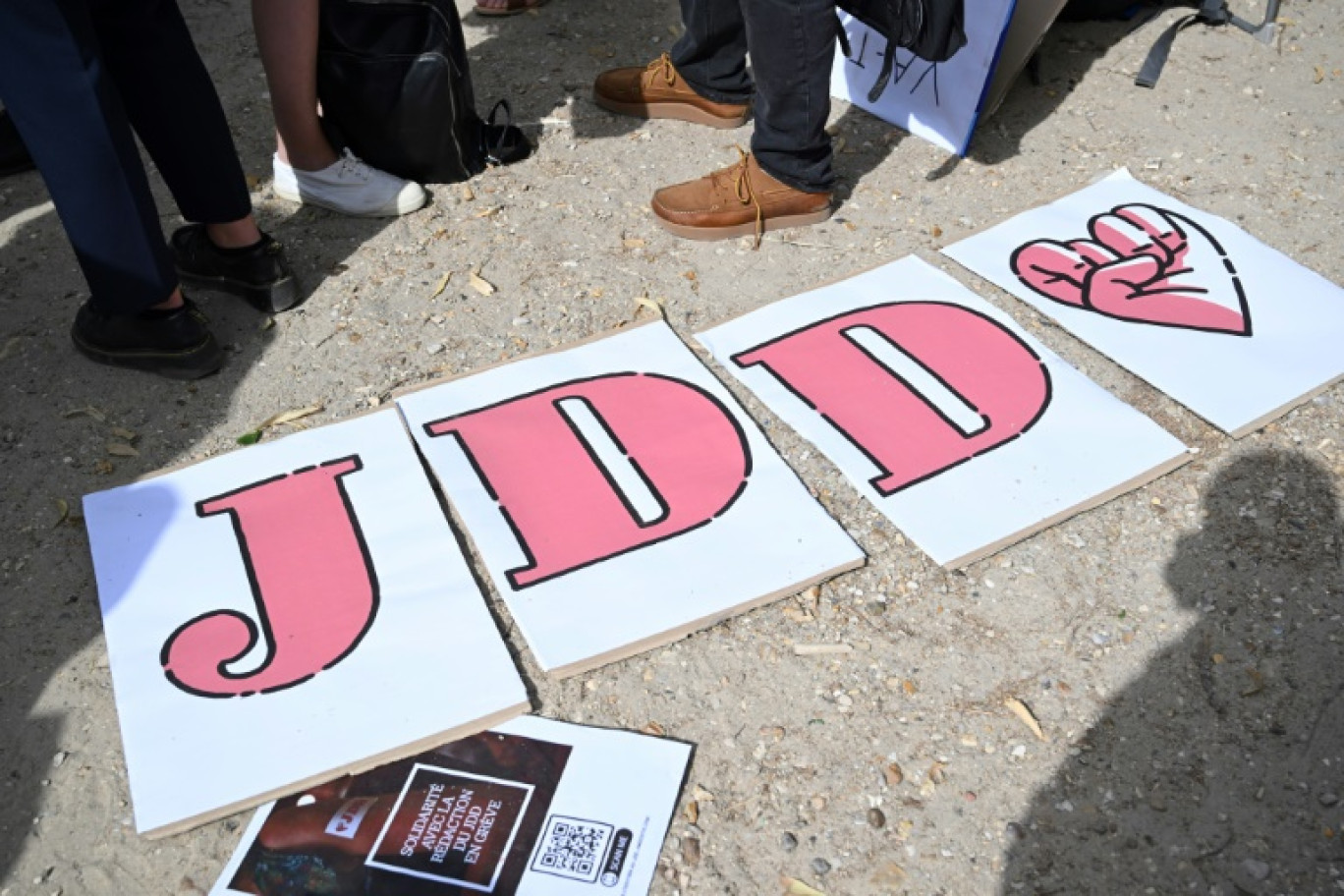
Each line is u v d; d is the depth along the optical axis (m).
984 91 3.22
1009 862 1.84
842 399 2.60
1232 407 2.56
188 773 1.96
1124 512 2.37
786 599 2.22
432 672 2.09
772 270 2.98
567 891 1.81
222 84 3.74
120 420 2.62
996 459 2.45
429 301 2.92
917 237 3.08
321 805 1.92
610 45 3.90
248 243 2.83
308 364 2.76
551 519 2.35
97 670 2.15
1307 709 2.03
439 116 3.10
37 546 2.36
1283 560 2.27
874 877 1.83
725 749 2.00
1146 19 3.92
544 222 3.15
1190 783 1.93
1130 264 2.95
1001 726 2.02
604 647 2.11
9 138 3.31
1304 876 1.81
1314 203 3.15
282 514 2.38
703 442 2.50
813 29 2.73
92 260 2.49
